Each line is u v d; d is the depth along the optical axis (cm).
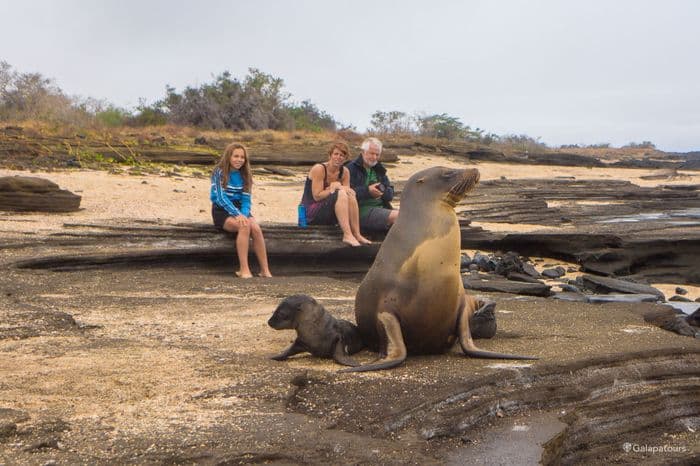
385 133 4159
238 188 1066
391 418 441
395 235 566
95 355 559
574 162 3838
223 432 410
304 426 421
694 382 566
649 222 1731
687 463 481
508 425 468
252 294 847
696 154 5872
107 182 1678
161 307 751
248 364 535
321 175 1170
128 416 433
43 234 1083
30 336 620
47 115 3047
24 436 400
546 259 1401
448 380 496
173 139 2661
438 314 555
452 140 4294
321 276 1078
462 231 1417
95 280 903
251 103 3803
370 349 584
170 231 1095
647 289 1091
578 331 670
